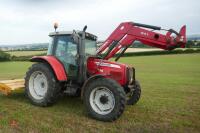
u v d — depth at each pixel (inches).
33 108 259.6
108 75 238.5
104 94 230.7
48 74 263.4
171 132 198.8
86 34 268.2
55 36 283.7
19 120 215.2
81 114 242.4
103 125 211.9
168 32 252.1
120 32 266.8
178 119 233.9
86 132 192.2
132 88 263.9
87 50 273.3
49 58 270.8
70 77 266.8
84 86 236.1
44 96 264.4
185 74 780.6
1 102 284.5
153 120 229.0
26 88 280.5
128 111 260.4
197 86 476.1
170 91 406.6
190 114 253.0
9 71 945.5
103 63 253.8
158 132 197.9
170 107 282.4
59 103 284.7
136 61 1492.4
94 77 233.5
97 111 229.6
